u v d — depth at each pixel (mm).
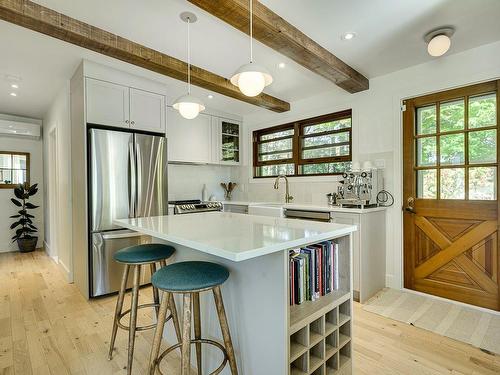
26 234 4633
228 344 1339
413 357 1799
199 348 1557
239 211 4168
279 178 4250
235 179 5082
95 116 2758
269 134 4562
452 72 2582
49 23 1885
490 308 2406
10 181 4629
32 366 1728
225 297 1508
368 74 3020
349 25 2086
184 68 2707
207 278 1260
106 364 1755
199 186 4688
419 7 1883
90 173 2703
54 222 4070
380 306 2551
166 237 1369
